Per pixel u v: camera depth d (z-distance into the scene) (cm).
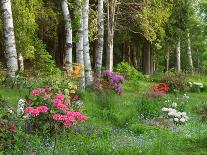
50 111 947
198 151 1030
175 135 1169
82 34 1950
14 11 2244
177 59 4175
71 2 1992
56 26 2928
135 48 4369
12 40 1673
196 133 1193
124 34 3522
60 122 984
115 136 1108
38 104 966
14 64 1667
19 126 879
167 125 1367
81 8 1939
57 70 2256
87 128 1153
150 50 4009
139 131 1230
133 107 1587
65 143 943
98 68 2228
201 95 2541
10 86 1608
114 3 2661
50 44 3641
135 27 3419
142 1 2806
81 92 1628
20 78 1619
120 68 2998
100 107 1536
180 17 3675
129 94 2136
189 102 2030
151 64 4053
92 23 2544
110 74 2045
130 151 923
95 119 1305
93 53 3897
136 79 2838
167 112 1454
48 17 2805
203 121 1452
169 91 2480
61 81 1245
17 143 801
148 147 977
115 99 1742
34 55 2503
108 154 900
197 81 3241
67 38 1898
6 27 1670
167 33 3619
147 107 1549
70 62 1878
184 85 2544
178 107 1703
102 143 968
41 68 2331
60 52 3556
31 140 894
